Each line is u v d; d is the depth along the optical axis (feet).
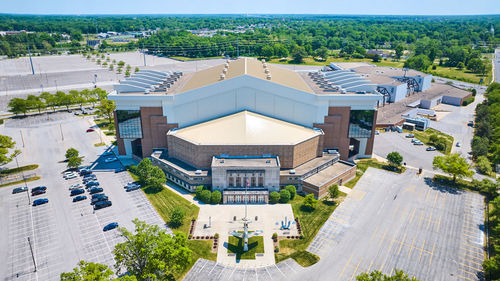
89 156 423.64
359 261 246.47
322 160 373.40
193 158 349.00
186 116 387.34
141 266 217.36
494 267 217.36
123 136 397.39
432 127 540.93
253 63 492.13
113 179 364.99
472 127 541.75
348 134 396.37
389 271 236.84
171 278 230.07
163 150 397.60
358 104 382.63
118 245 214.69
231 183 328.90
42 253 254.06
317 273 235.40
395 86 623.36
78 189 337.72
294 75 495.82
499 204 279.49
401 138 490.08
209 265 242.58
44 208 310.86
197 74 507.71
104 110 549.95
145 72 496.23
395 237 272.31
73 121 558.97
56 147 451.94
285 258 249.55
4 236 272.51
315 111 383.45
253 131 355.56
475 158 420.36
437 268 239.91
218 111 390.42
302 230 280.72
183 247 222.69
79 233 276.62
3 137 398.42
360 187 350.84
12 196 330.75
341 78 475.72
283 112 389.80
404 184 356.79
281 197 318.65
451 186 352.28
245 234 258.98
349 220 294.25
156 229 228.43
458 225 287.28
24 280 229.25
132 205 315.78
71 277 188.96
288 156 343.87
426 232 278.26
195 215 299.38
